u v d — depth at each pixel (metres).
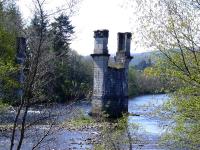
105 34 82.56
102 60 82.38
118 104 82.75
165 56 14.34
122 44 88.81
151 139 32.97
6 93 13.47
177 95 14.26
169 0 13.98
